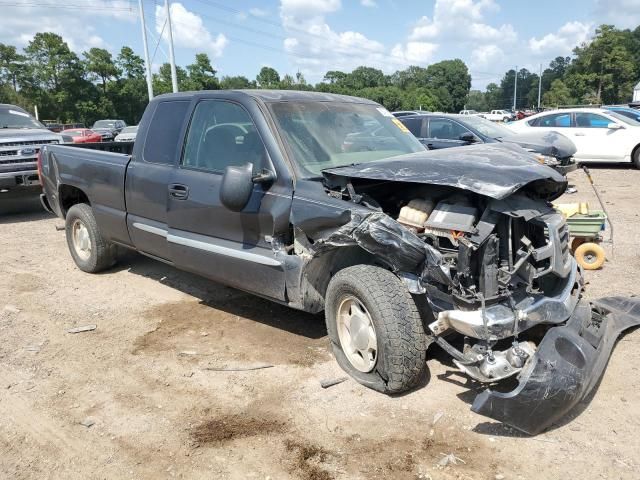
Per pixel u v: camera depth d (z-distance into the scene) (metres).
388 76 126.00
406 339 3.40
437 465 2.96
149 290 5.84
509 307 3.34
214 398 3.70
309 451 3.12
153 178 5.02
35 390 3.85
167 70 70.75
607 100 69.75
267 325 4.85
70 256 7.23
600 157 15.40
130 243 5.62
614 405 3.46
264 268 4.17
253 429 3.34
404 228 3.40
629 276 5.88
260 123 4.26
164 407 3.61
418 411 3.46
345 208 3.65
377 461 3.01
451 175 3.43
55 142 10.41
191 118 4.83
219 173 4.47
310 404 3.58
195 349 4.42
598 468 2.90
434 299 3.47
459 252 3.29
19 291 5.86
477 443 3.14
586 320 3.66
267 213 4.08
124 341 4.61
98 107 67.38
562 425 3.28
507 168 3.49
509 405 2.96
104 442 3.26
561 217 3.75
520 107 152.75
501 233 3.43
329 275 4.03
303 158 4.18
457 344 3.90
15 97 64.81
